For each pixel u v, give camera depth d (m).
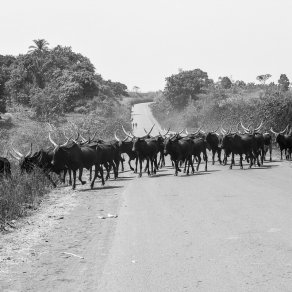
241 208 13.25
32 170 19.27
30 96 77.88
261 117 37.44
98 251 9.47
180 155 22.45
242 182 18.84
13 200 14.45
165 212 13.18
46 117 64.88
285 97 37.25
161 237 10.37
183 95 93.88
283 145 28.86
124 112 95.12
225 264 8.22
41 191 17.52
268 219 11.71
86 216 13.23
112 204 15.07
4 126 55.41
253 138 24.72
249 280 7.33
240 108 51.38
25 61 90.12
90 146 20.06
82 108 78.50
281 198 14.72
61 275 8.03
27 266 8.62
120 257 8.96
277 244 9.37
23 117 65.69
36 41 95.69
